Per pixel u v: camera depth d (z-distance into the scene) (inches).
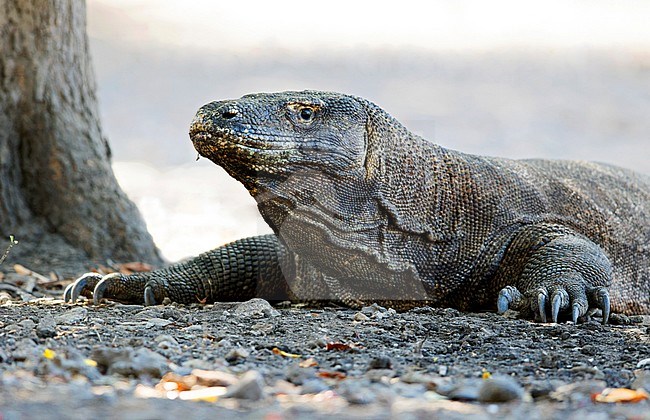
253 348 565.0
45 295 834.2
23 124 975.0
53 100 982.4
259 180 660.1
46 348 530.6
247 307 690.2
